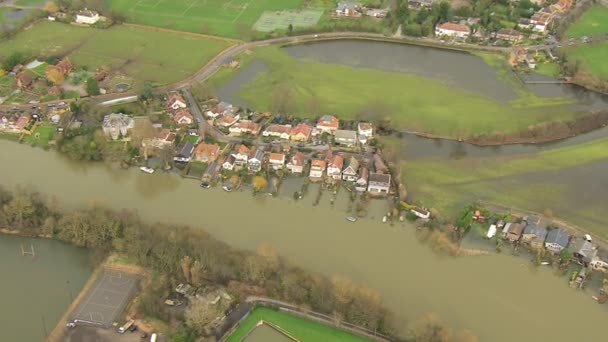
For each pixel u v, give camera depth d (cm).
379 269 15838
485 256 16362
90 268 15625
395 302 14788
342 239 16900
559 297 15125
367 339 13600
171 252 15275
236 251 15712
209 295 14562
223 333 13688
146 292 14662
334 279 14550
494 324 14275
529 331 14125
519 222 17525
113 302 14562
